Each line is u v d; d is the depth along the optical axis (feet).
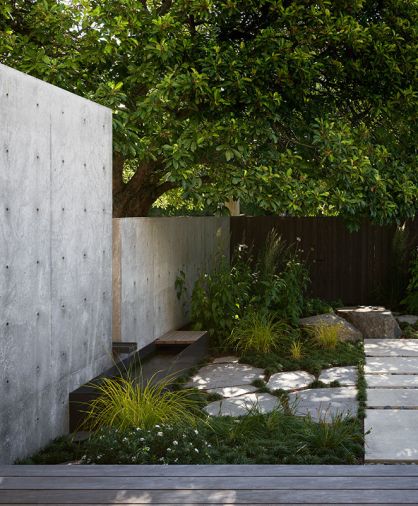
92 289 20.71
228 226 43.96
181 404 18.62
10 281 15.28
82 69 31.04
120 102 29.99
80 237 19.75
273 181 30.48
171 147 29.35
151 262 27.99
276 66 30.32
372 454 16.24
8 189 15.23
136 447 15.02
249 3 31.37
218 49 29.66
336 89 35.63
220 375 25.29
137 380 21.45
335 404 20.83
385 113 35.47
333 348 29.27
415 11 34.76
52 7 29.53
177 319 31.96
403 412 19.92
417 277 40.42
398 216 35.37
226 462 15.19
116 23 29.78
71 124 19.10
